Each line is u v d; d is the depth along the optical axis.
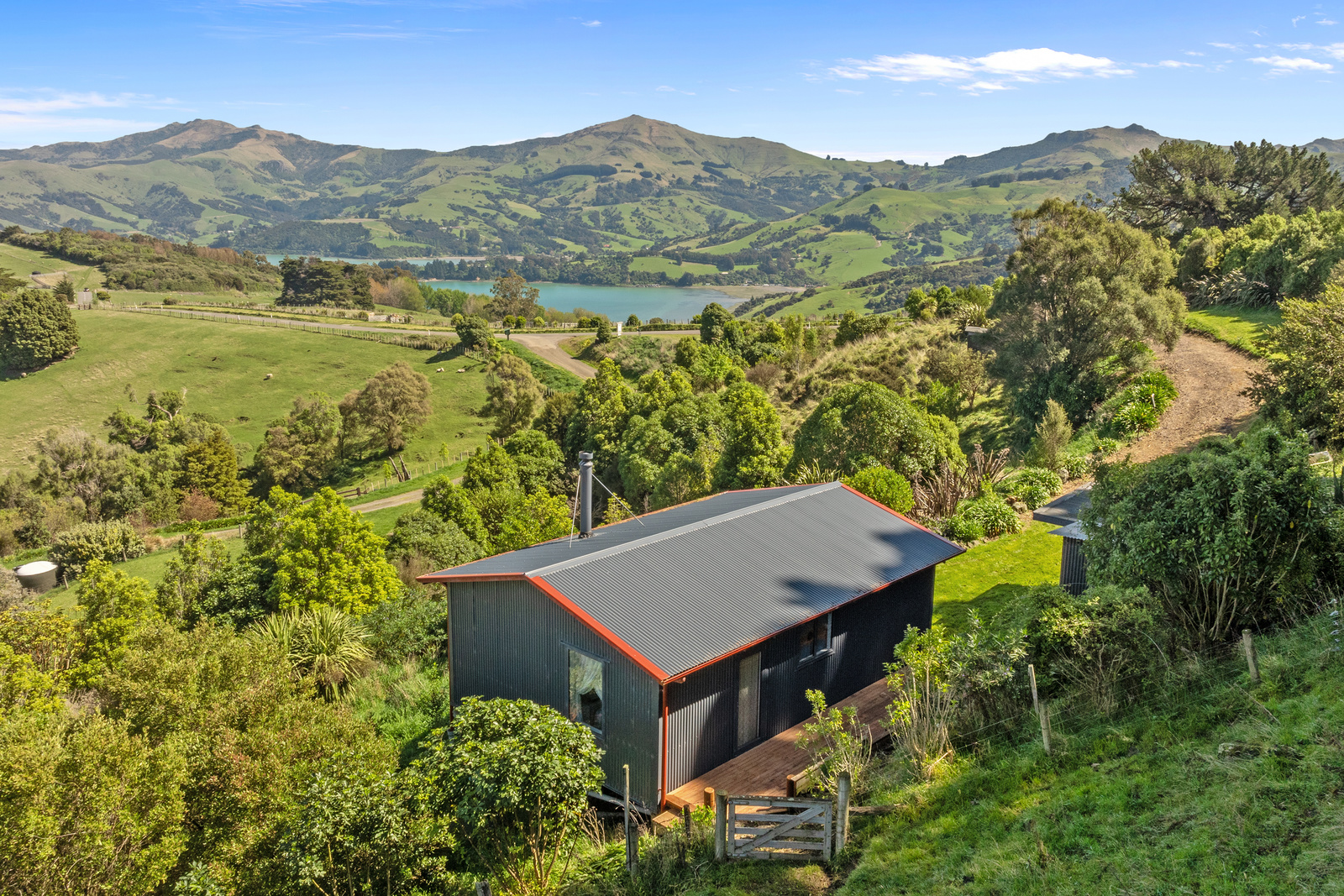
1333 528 11.35
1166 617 11.52
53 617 22.72
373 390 73.75
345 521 25.23
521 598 14.92
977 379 45.03
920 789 10.45
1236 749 8.39
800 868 9.71
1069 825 8.26
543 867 11.12
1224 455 11.83
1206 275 58.12
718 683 13.69
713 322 89.06
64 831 9.55
